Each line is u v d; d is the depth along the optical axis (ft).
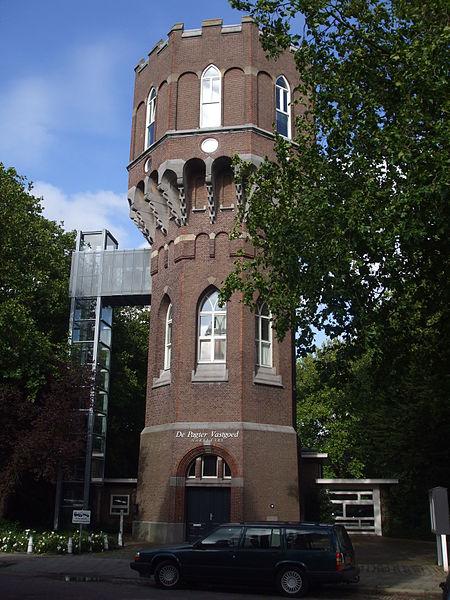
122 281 114.93
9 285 97.96
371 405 106.63
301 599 48.08
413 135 50.06
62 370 92.12
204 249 91.97
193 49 98.73
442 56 48.21
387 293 59.72
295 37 56.24
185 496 83.10
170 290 94.02
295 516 84.12
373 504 114.52
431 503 66.13
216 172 93.40
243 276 87.20
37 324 110.32
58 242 123.44
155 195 98.22
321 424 175.42
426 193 46.32
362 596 49.85
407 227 48.52
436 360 71.15
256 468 82.79
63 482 105.81
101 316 115.24
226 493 82.58
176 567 51.78
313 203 53.16
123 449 148.15
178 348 88.79
